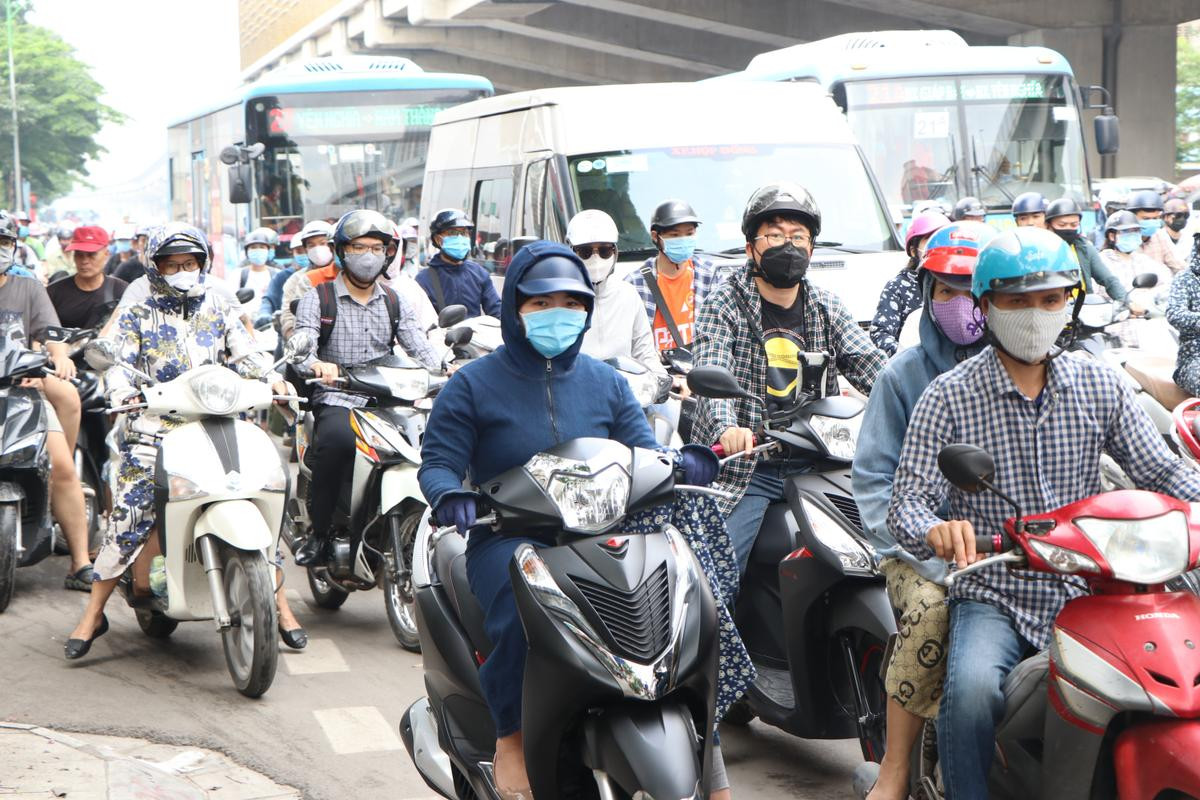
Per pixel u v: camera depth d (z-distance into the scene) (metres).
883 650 4.91
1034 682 3.63
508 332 4.26
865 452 4.43
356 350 7.64
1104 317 8.52
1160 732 3.26
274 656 6.29
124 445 6.96
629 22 48.81
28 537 8.16
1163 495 3.46
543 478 3.95
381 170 20.67
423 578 4.84
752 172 11.50
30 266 16.84
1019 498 3.85
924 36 17.52
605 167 11.27
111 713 6.23
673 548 3.94
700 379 4.40
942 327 4.39
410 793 5.31
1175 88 40.22
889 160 16.25
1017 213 10.77
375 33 50.97
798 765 5.64
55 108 92.69
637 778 3.61
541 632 3.77
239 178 19.95
